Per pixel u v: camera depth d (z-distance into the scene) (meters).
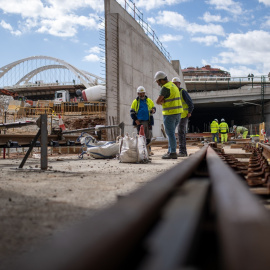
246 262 0.37
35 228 1.89
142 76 27.97
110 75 21.67
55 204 2.69
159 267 0.49
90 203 2.74
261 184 2.85
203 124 105.44
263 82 65.31
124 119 23.06
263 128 28.86
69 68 100.88
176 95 9.29
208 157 3.65
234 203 0.65
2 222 2.04
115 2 23.09
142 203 0.71
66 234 0.46
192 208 0.96
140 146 8.05
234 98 65.19
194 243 0.70
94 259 0.39
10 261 1.33
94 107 43.00
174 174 1.50
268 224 0.46
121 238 0.47
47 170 5.78
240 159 10.29
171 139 9.49
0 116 34.41
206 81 84.38
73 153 15.16
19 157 12.07
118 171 5.84
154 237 0.66
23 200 2.88
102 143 10.38
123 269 0.47
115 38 22.17
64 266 0.35
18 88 112.00
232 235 0.45
